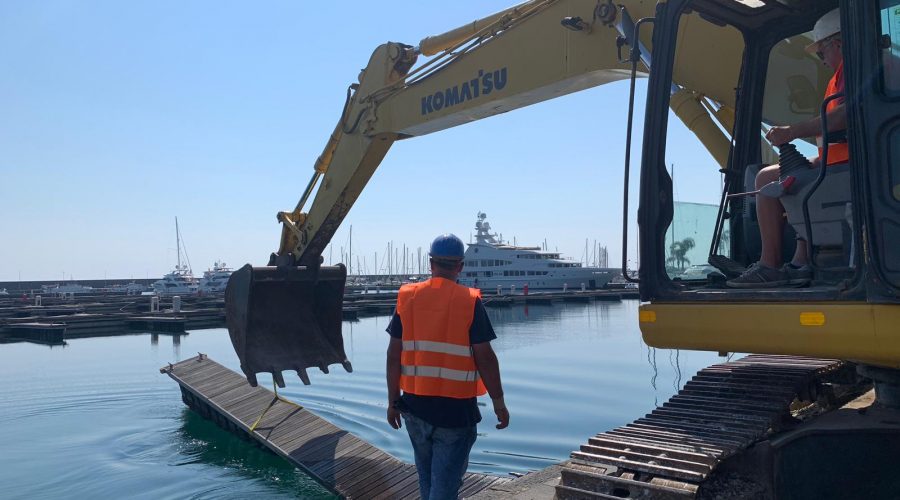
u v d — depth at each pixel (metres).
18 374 18.70
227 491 8.51
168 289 78.69
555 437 11.05
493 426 11.87
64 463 9.81
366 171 10.00
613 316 40.47
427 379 3.60
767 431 4.24
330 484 8.29
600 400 14.15
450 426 3.58
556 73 7.04
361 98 9.91
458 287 3.72
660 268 3.64
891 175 2.82
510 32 7.60
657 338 3.60
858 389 5.81
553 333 29.61
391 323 3.85
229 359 22.28
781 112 4.73
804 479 3.77
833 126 3.35
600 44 6.60
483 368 3.64
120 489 8.64
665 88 3.69
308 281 10.30
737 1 4.45
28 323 30.44
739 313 3.27
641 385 15.92
